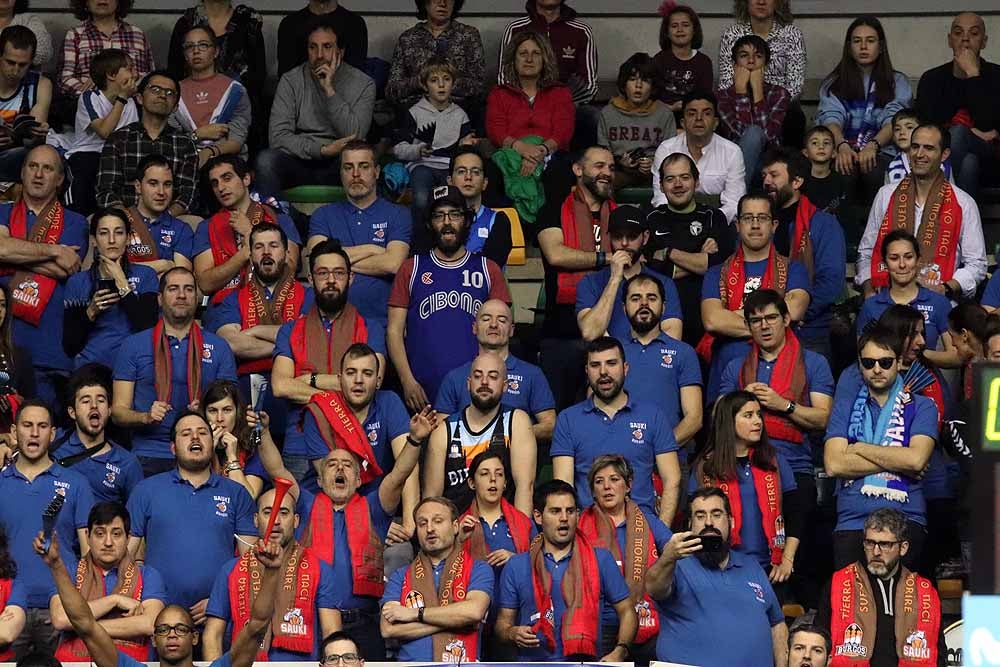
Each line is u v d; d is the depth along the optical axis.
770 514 24.75
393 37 38.38
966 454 25.73
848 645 23.16
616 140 34.09
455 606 22.48
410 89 34.38
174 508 24.31
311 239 30.27
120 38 34.91
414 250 30.53
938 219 29.94
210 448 24.53
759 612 22.41
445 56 34.56
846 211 32.56
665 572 21.50
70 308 28.25
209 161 30.08
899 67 38.53
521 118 33.22
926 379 26.47
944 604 25.70
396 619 22.55
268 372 28.06
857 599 23.34
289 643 22.50
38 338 28.98
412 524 25.20
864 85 34.22
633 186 33.69
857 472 25.03
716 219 29.81
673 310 28.38
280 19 38.00
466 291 28.36
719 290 28.59
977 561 9.48
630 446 25.44
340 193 33.03
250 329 28.03
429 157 33.03
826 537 26.62
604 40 38.47
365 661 22.84
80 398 25.52
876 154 32.81
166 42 37.97
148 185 29.55
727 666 22.12
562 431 25.73
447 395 26.92
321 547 23.66
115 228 28.19
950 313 27.05
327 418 25.73
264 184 32.56
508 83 33.72
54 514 20.17
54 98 34.31
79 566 22.95
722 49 35.75
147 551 24.28
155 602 22.84
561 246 29.55
